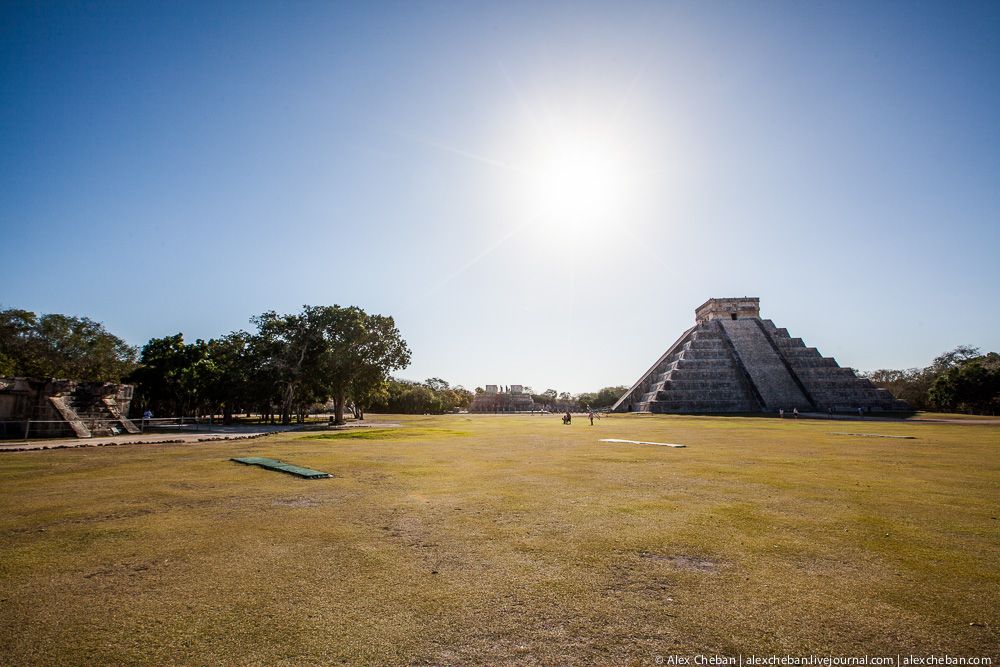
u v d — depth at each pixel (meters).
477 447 21.11
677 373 70.31
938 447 20.25
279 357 45.22
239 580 5.64
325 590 5.36
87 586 5.48
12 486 11.57
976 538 7.13
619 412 77.62
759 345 74.12
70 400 30.72
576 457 17.14
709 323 80.19
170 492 10.70
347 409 83.00
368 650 4.14
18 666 3.92
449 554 6.50
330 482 11.97
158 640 4.31
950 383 65.88
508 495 10.29
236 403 51.12
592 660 4.00
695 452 18.70
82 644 4.25
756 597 5.15
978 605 4.93
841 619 4.66
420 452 18.95
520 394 125.06
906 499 9.78
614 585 5.48
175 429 35.97
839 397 65.38
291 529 7.67
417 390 99.06
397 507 9.17
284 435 29.05
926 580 5.57
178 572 5.88
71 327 51.88
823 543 6.91
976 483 11.61
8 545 6.91
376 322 44.66
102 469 14.38
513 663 3.96
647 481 12.01
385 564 6.13
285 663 3.95
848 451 18.86
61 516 8.55
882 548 6.68
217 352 48.62
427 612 4.84
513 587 5.43
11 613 4.83
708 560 6.25
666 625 4.58
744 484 11.55
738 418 51.66
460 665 3.93
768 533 7.39
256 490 10.91
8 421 27.12
